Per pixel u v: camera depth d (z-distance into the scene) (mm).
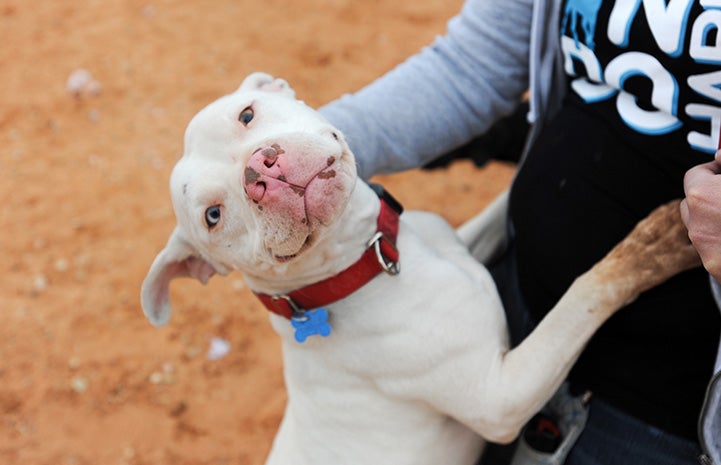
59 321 3783
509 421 1589
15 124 4977
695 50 1340
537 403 1569
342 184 1469
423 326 1609
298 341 1643
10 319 3816
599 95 1562
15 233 4262
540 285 1712
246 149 1513
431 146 1830
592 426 1604
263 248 1495
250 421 3311
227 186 1540
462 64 1773
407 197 4227
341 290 1621
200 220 1558
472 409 1607
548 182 1661
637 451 1530
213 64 5242
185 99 5031
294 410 1852
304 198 1429
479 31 1750
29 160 4715
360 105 1785
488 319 1631
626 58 1459
